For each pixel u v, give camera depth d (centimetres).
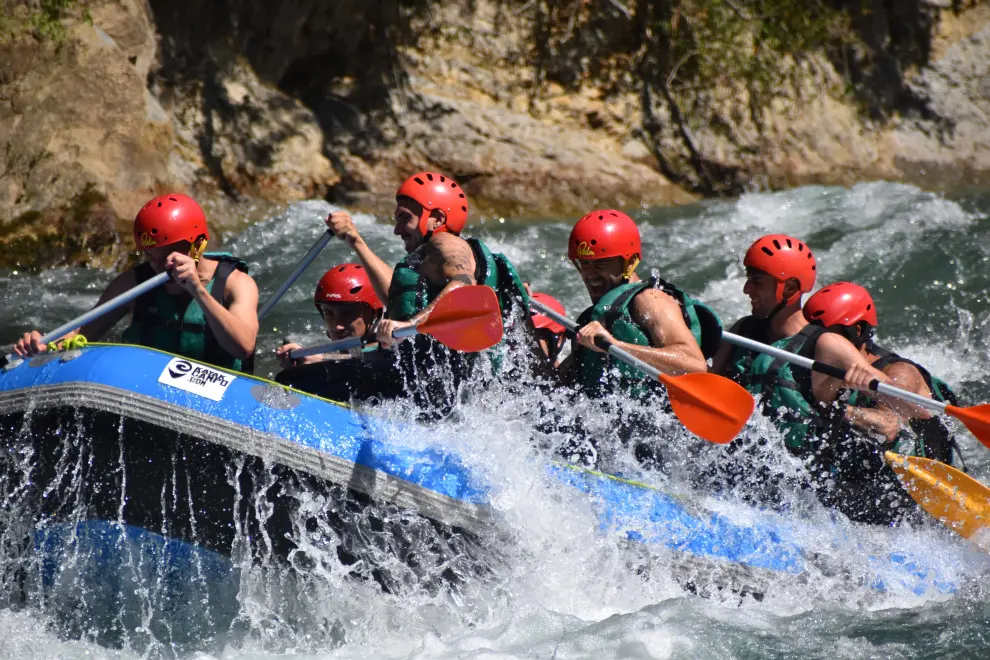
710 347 1839
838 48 4531
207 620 1686
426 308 1652
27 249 3203
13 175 3225
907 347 2830
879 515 1842
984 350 2809
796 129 4347
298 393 1652
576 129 4188
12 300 3000
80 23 3338
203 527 1627
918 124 4512
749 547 1730
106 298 1859
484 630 1661
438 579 1661
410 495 1609
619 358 1791
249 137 3794
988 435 1695
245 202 3684
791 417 1806
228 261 1828
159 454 1595
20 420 1638
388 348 1706
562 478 1700
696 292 3175
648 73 4319
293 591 1666
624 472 1816
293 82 4019
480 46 4197
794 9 4506
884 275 3228
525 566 1670
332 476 1589
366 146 3922
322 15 3947
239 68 3862
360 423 1644
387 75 4019
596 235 1823
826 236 3559
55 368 1664
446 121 4009
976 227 3544
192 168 3669
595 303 1894
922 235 3475
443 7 4159
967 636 1631
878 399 1820
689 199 4116
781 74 4406
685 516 1733
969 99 4591
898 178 4350
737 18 4409
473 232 3653
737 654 1586
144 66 3534
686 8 4334
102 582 1691
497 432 1705
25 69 3234
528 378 1830
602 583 1703
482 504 1636
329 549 1630
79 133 3309
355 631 1678
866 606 1730
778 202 3903
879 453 1831
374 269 2017
